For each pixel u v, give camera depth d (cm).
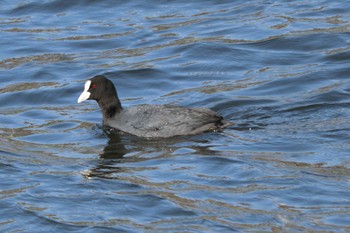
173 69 2288
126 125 1884
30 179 1599
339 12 2623
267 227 1356
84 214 1428
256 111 1955
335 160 1628
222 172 1596
